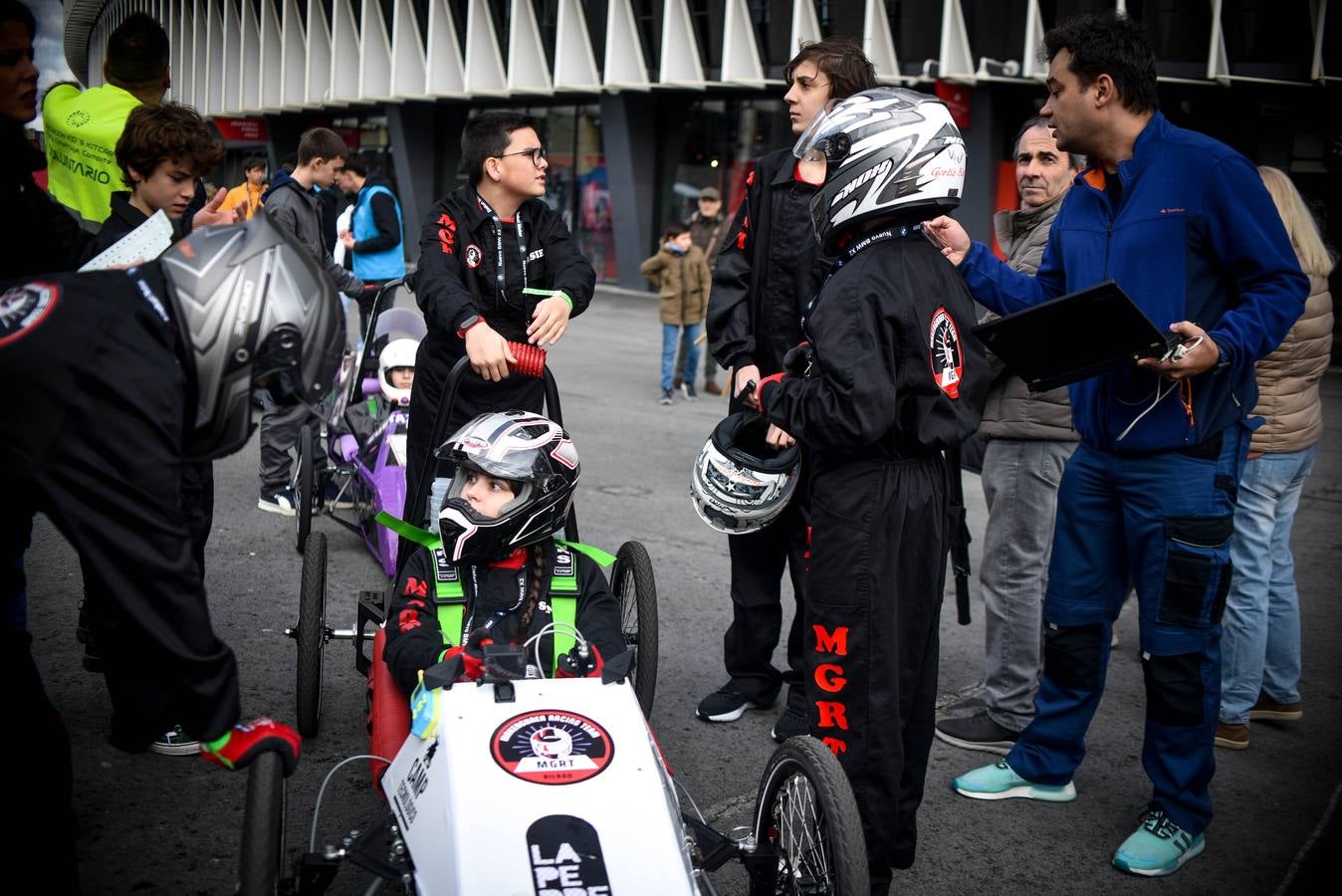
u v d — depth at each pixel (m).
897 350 3.02
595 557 3.72
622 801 2.66
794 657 4.51
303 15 34.44
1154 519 3.66
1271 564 4.78
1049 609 4.05
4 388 2.07
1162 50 17.78
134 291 2.25
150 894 3.27
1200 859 3.83
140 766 4.02
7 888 2.38
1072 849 3.87
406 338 6.41
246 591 5.75
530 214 4.55
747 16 22.09
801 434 3.08
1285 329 3.43
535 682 3.00
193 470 3.49
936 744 4.64
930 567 3.19
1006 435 4.38
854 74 4.14
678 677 5.13
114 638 2.28
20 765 2.38
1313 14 16.52
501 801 2.60
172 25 45.44
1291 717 4.92
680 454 9.53
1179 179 3.51
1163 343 3.23
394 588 3.62
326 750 4.22
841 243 3.22
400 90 29.39
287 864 3.38
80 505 2.14
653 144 24.98
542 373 3.91
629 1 23.75
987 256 3.93
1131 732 4.85
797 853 2.95
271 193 7.55
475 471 3.42
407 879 2.62
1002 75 18.20
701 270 11.91
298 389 2.39
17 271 3.25
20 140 3.09
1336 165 17.59
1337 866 3.81
